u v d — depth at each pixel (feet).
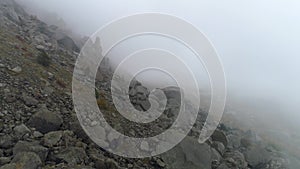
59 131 34.42
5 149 30.58
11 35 55.77
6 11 65.26
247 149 56.08
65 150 31.99
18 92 38.86
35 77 44.04
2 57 44.68
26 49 52.21
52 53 57.93
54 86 44.45
